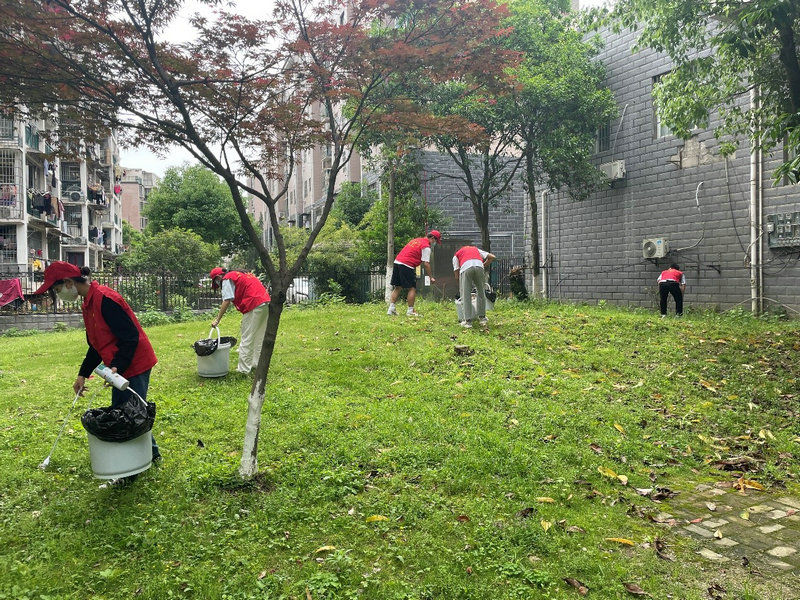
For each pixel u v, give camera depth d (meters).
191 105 4.73
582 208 16.56
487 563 3.39
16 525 3.86
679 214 13.95
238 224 41.84
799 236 11.62
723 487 4.70
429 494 4.29
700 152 13.45
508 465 4.79
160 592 3.10
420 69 4.84
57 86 4.39
